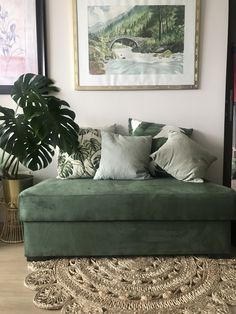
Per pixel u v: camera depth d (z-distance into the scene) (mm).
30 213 1984
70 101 2652
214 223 2016
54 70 2611
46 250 2039
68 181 2322
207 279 1815
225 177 2633
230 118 2564
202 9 2537
